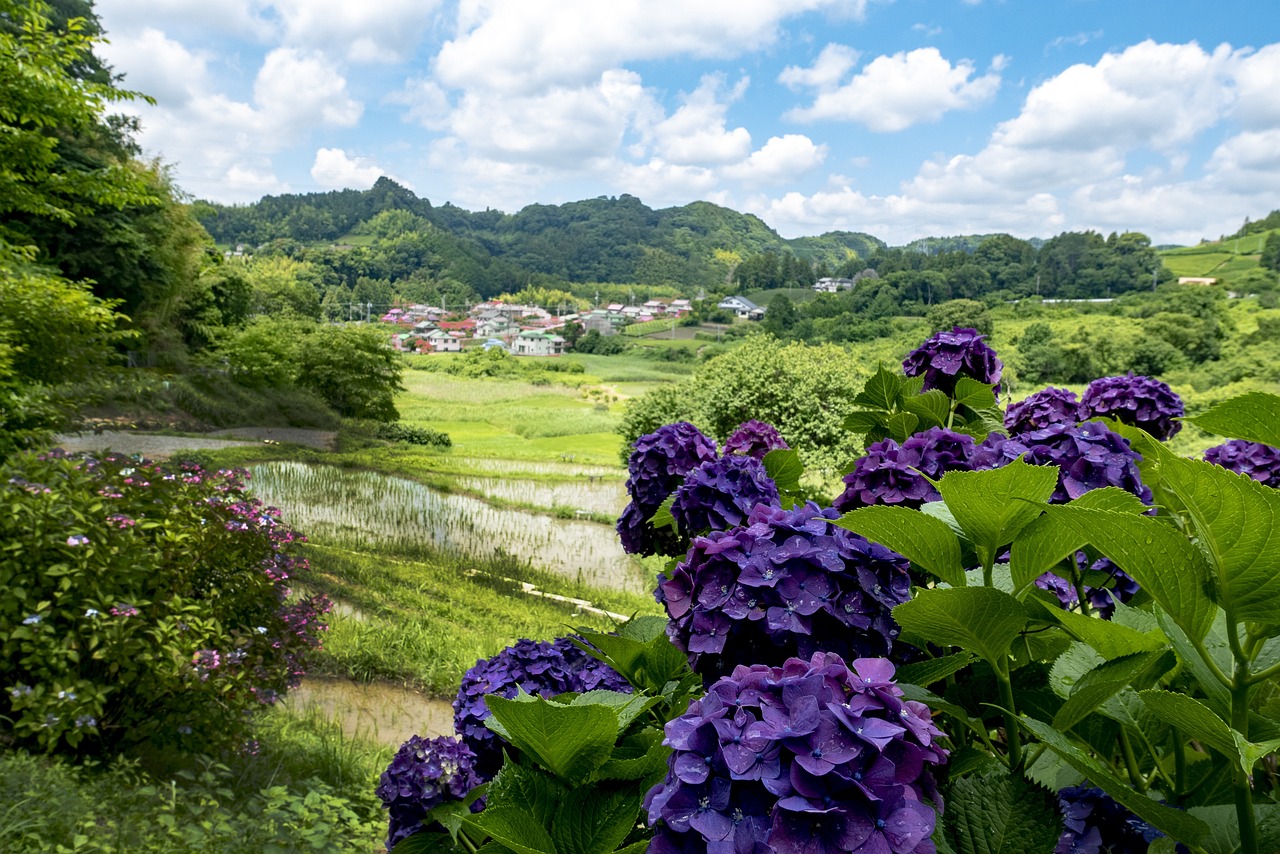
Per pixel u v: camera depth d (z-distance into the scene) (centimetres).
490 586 1175
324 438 2823
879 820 76
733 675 92
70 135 2447
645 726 153
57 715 383
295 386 3562
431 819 217
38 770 365
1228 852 90
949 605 101
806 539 124
